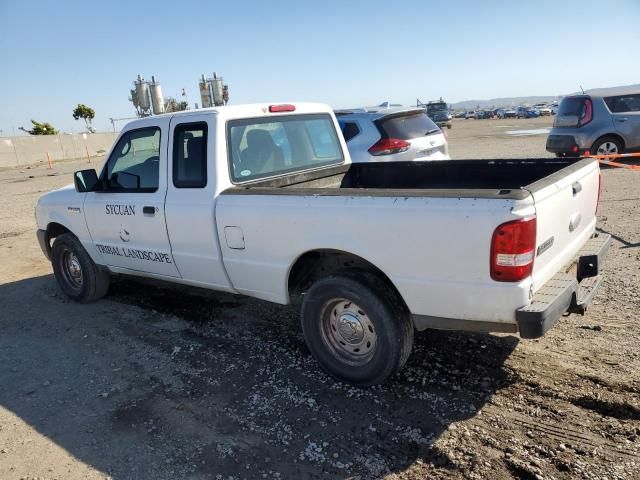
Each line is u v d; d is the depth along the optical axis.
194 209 4.31
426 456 3.01
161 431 3.44
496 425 3.20
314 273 4.13
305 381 3.90
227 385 3.93
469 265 3.05
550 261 3.29
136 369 4.30
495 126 39.84
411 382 3.74
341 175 5.42
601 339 4.05
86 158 40.19
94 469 3.13
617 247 6.14
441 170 5.01
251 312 5.26
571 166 3.79
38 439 3.46
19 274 7.31
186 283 4.81
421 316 3.36
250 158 4.53
